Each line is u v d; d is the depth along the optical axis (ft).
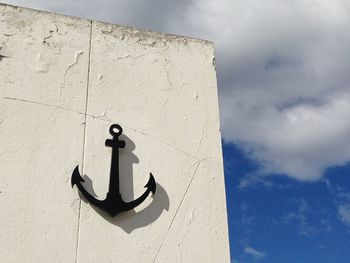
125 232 12.10
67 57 13.76
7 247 11.11
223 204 13.39
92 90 13.55
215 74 15.31
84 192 11.98
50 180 12.10
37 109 12.80
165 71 14.69
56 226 11.64
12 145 12.19
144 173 13.00
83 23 14.43
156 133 13.64
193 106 14.47
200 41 15.70
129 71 14.24
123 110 13.60
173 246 12.39
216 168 13.82
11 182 11.80
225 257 12.69
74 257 11.47
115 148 12.78
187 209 12.96
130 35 14.82
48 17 14.12
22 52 13.41
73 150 12.62
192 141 13.92
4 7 13.78
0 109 12.48
